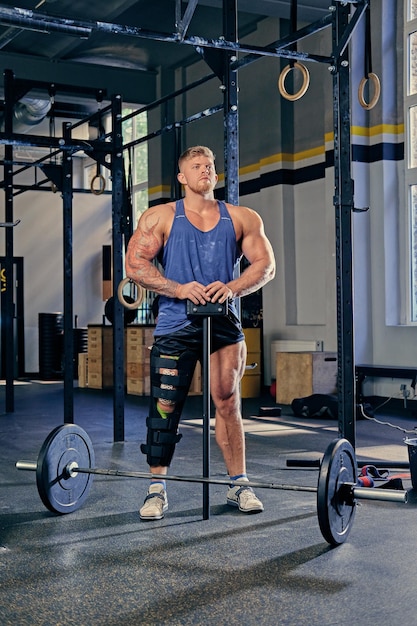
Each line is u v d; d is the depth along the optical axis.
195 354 3.83
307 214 10.45
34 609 2.58
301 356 9.13
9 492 4.47
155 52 11.87
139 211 15.11
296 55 4.48
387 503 4.12
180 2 4.24
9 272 8.81
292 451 5.86
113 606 2.60
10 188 8.64
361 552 3.20
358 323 9.19
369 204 9.25
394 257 9.15
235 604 2.61
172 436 3.80
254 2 8.73
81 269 16.38
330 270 9.81
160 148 12.87
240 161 11.59
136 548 3.29
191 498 4.22
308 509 3.97
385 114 9.05
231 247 3.82
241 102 11.53
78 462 3.96
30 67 11.40
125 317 11.88
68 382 6.86
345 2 4.26
